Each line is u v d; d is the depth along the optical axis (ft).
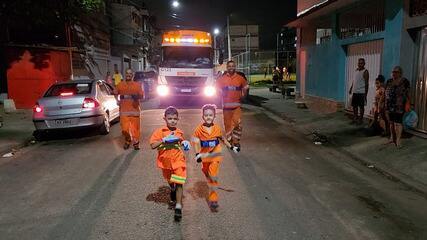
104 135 36.86
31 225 15.94
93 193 19.81
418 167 23.11
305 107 55.01
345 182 21.65
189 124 42.55
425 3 28.50
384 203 18.34
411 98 30.96
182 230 15.31
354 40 40.98
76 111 34.27
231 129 29.86
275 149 30.19
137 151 29.55
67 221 16.29
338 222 16.07
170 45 57.57
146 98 76.64
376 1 36.52
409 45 31.09
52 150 30.68
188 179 22.06
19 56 57.11
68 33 67.62
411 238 14.61
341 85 45.68
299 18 52.95
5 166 25.79
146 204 18.15
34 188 20.84
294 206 17.88
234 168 24.49
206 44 57.93
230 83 29.25
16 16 54.80
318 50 53.11
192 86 57.98
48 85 58.23
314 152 29.19
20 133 37.37
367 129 34.19
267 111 55.06
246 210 17.37
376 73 37.55
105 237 14.73
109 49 102.12
